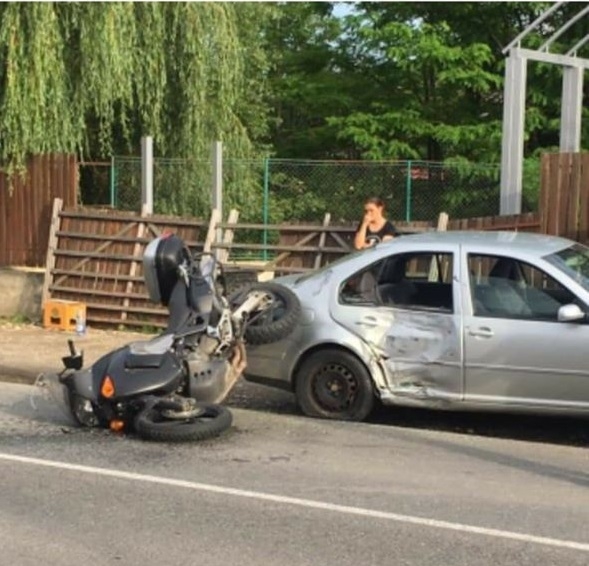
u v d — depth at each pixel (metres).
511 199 13.10
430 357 7.65
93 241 13.34
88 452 6.96
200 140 17.58
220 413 7.35
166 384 7.33
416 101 25.55
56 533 5.27
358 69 27.66
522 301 7.49
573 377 7.23
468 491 6.03
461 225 11.80
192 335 7.59
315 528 5.34
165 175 17.30
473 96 25.80
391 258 8.00
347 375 7.92
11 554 4.95
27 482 6.23
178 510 5.66
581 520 5.50
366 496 5.92
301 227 12.10
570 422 8.36
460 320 7.57
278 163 17.88
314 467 6.55
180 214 17.48
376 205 10.46
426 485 6.15
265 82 26.44
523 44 22.75
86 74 14.74
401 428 7.73
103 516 5.55
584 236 11.41
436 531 5.30
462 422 8.34
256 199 18.23
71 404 7.66
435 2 24.66
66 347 11.66
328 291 8.06
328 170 17.70
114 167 16.61
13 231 14.38
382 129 24.48
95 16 14.60
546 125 23.14
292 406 8.88
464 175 17.02
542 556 4.93
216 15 17.06
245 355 8.00
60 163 14.03
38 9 13.88
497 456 6.88
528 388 7.38
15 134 13.99
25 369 10.26
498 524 5.41
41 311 13.73
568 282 7.35
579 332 7.22
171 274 7.80
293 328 8.01
